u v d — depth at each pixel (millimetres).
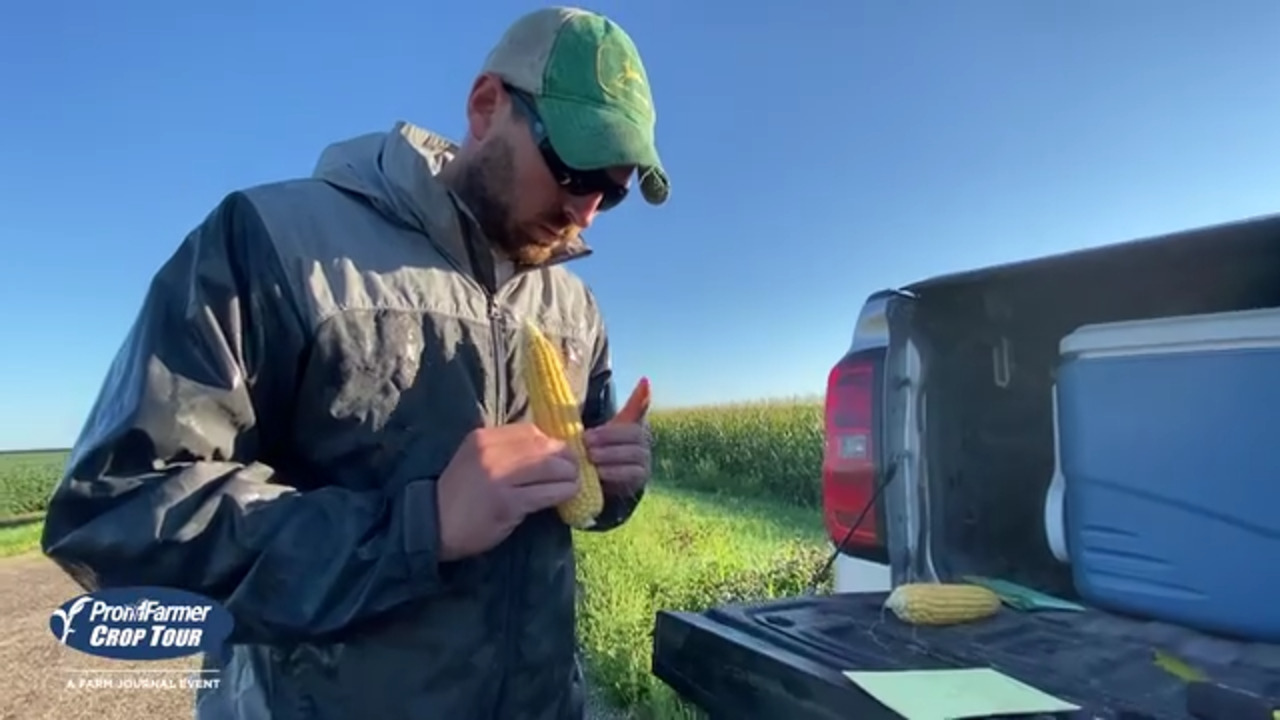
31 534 12547
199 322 1043
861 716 1091
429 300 1207
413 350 1182
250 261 1099
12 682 4414
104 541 950
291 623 1009
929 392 1893
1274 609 1350
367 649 1126
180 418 1004
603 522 1429
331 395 1132
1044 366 1914
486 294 1288
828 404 2121
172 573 980
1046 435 1922
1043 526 1915
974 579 1823
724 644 1373
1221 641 1402
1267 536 1363
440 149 1361
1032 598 1661
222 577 997
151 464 998
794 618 1531
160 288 1071
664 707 3047
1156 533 1518
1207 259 1514
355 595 1028
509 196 1229
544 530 1325
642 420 1431
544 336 1364
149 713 3928
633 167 1208
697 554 5586
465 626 1181
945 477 1885
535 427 1196
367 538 1050
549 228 1259
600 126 1161
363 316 1143
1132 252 1488
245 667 1234
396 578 1036
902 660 1286
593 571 5035
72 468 980
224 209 1144
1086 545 1653
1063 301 1793
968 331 1919
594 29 1207
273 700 1159
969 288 1814
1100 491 1621
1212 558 1431
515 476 1063
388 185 1251
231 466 1058
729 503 9516
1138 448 1551
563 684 1365
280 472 1188
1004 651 1366
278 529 1021
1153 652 1356
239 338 1073
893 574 1887
